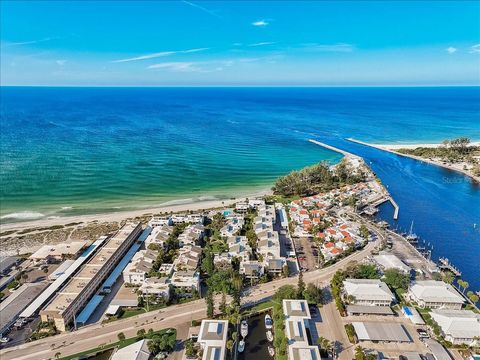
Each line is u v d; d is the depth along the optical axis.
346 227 176.38
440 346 99.12
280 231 180.00
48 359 96.69
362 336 102.06
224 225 181.88
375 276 131.25
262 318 114.81
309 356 91.81
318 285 131.38
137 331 107.19
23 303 119.19
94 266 133.62
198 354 96.19
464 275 145.12
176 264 141.62
